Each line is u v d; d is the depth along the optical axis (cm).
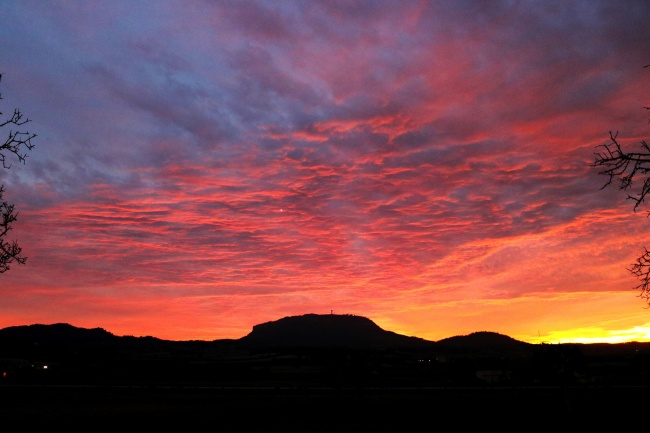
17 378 10281
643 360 11850
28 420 3872
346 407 4953
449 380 9594
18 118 1466
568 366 3966
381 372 11750
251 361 16675
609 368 10831
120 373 11944
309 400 5691
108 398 5812
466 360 15662
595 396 5784
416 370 12444
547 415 4169
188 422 3859
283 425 3719
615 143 985
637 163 970
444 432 3362
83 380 10219
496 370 9975
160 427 3591
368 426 3669
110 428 3497
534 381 8012
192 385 9106
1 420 3847
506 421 3841
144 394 6456
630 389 6694
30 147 1484
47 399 5644
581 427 3462
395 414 4384
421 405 5106
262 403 5384
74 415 4222
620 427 3412
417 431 3403
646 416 3875
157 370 12838
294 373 12912
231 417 4191
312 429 3512
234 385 9125
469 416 4194
